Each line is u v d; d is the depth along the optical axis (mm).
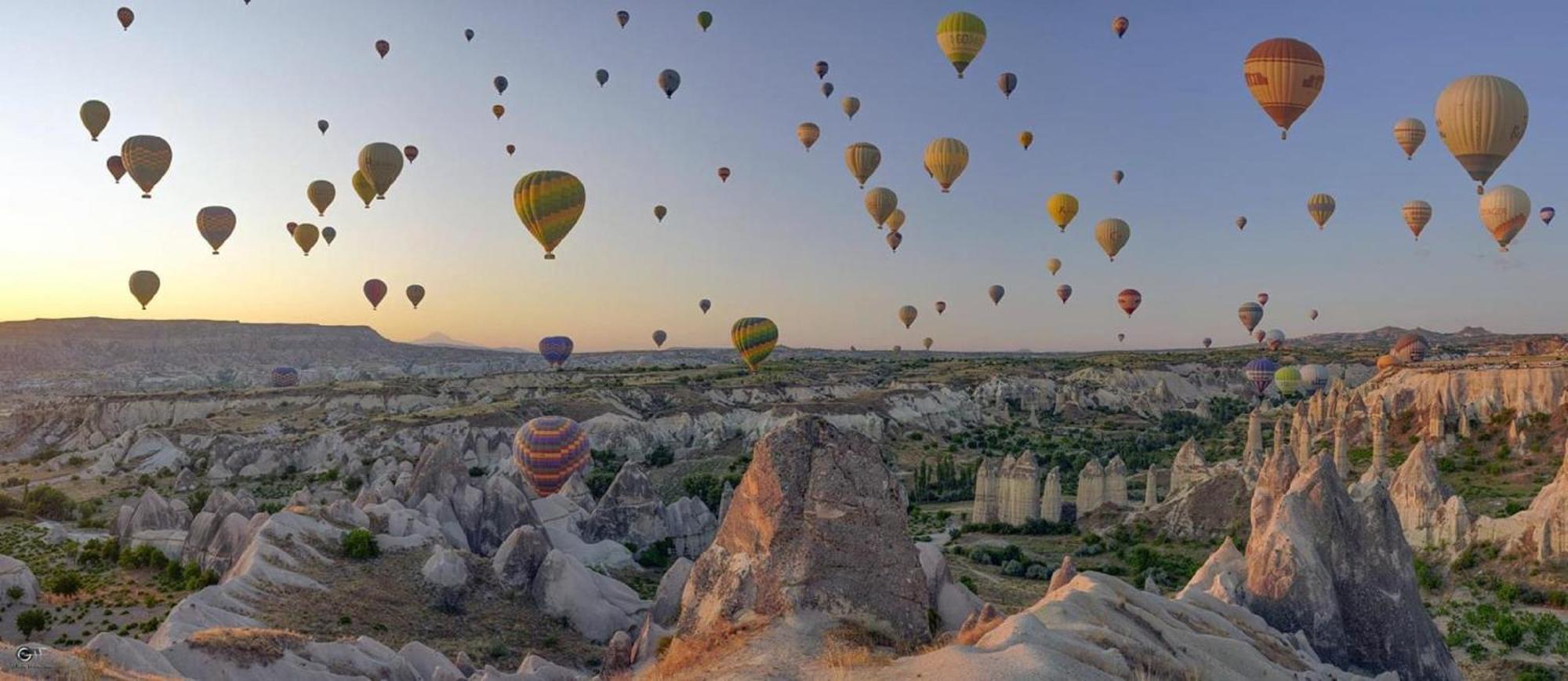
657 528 88438
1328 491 43875
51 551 85375
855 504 37562
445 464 88562
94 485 133250
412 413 166750
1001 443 171750
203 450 144750
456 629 58500
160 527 82250
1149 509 97000
